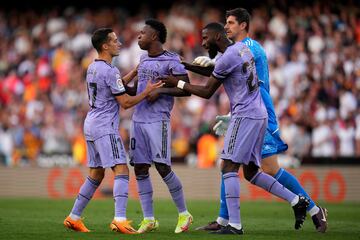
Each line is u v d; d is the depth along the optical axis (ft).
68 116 226.17
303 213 87.51
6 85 244.83
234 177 84.89
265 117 85.71
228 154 84.58
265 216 119.96
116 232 88.17
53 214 120.47
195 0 247.50
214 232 85.92
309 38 213.66
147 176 91.86
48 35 257.55
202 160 187.32
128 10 260.21
